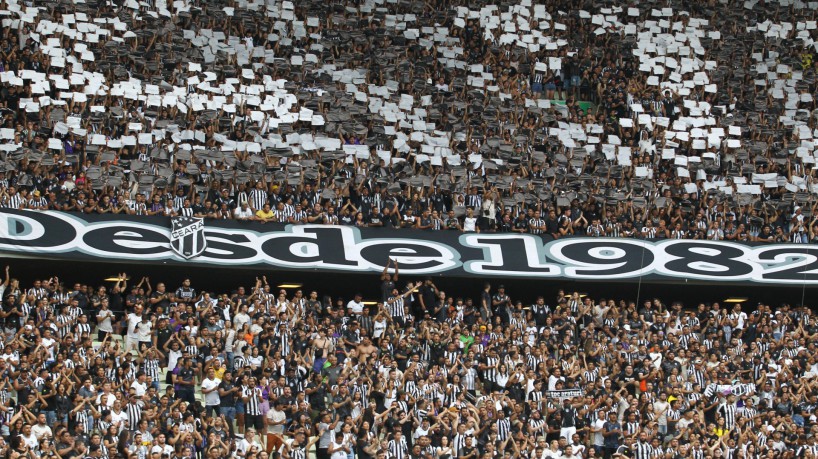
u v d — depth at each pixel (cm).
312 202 6719
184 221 6316
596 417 5800
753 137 7962
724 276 6794
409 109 7662
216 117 7119
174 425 5188
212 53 7719
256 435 5416
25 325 5525
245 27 7994
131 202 6406
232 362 5778
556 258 6706
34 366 5334
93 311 5950
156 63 7481
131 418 5244
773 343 6438
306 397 5622
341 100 7588
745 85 8431
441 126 7650
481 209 6912
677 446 5753
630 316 6519
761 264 6881
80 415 5169
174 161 6738
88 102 7088
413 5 8462
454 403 5719
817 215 7281
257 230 6444
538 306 6475
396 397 5662
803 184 7575
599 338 6291
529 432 5653
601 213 7006
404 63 7969
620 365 6166
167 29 7744
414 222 6731
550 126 7788
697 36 8725
